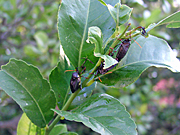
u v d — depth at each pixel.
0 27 0.71
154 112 1.18
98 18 0.20
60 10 0.19
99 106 0.18
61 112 0.17
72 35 0.20
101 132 0.15
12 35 0.75
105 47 0.20
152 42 0.22
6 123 0.72
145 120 0.81
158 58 0.21
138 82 0.83
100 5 0.21
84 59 0.20
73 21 0.20
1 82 0.18
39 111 0.20
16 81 0.19
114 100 0.19
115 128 0.16
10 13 0.69
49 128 0.20
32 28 0.79
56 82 0.22
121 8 0.18
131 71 0.20
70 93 0.22
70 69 0.23
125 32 0.19
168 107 1.26
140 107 0.78
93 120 0.17
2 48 0.72
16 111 0.83
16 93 0.19
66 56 0.21
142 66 0.20
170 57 0.21
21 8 0.73
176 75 1.16
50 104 0.20
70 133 0.22
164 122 1.19
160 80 1.17
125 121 0.17
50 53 0.70
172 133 1.11
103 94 0.19
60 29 0.19
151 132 1.15
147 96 0.83
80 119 0.16
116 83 0.20
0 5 0.68
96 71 0.20
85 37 0.20
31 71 0.19
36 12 0.75
